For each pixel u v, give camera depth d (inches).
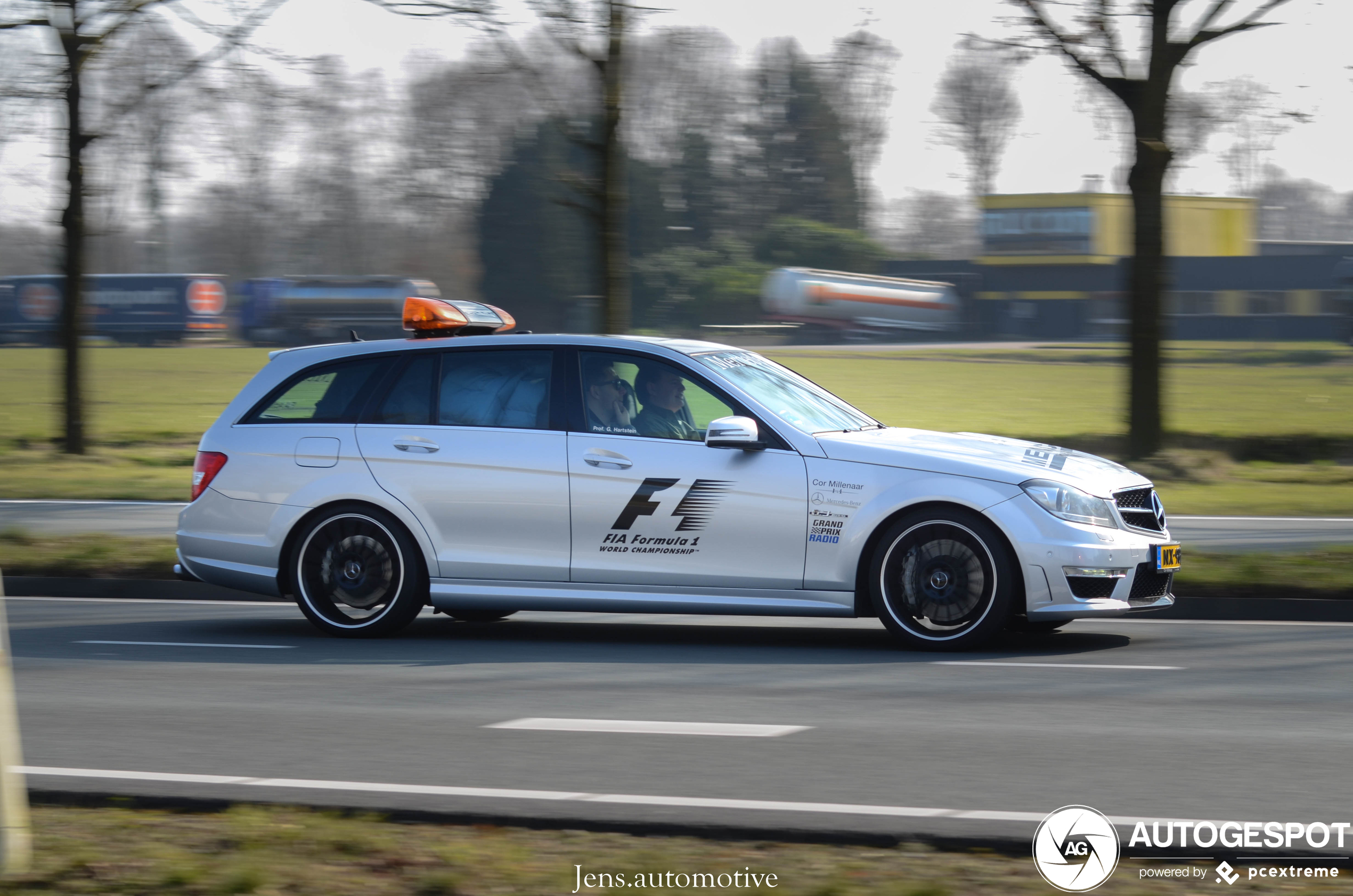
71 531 1126.4
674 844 360.5
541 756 460.8
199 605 865.5
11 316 6496.1
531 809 392.2
